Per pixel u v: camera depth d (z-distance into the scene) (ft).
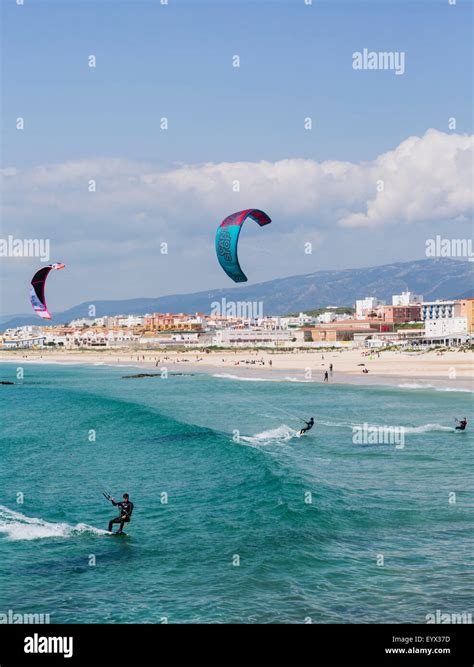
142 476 115.85
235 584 64.34
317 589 62.69
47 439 165.07
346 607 58.95
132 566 70.59
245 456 126.21
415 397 249.55
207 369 558.15
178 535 80.43
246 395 293.84
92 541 79.87
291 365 546.67
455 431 156.87
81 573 69.10
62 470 123.54
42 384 448.65
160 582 65.82
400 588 62.59
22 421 207.31
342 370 442.09
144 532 82.53
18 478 116.88
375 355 614.34
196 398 289.53
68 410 238.48
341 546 73.82
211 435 157.07
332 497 93.40
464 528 79.51
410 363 465.06
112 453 141.69
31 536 82.28
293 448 139.44
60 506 96.89
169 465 125.29
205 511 90.17
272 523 82.43
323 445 142.10
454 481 103.09
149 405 259.19
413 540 75.56
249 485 103.04
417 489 98.27
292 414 208.03
